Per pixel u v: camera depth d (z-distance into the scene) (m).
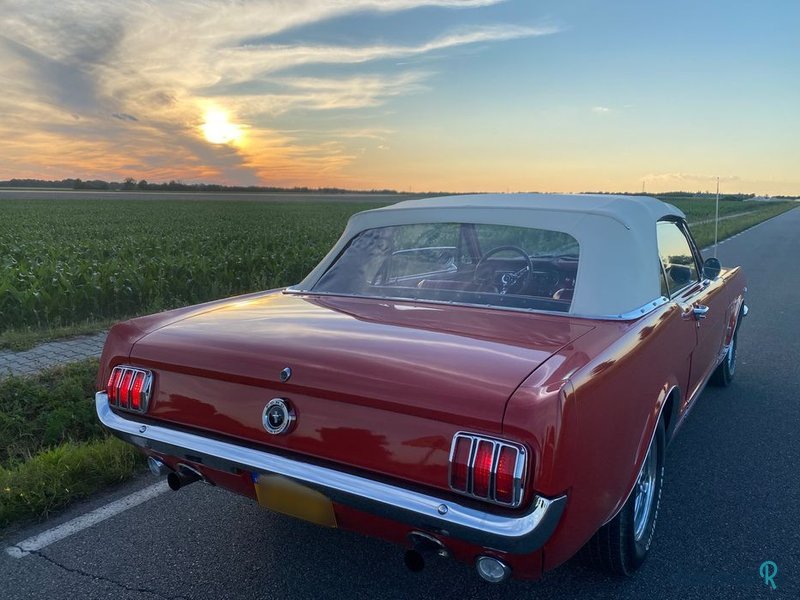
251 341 2.42
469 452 1.85
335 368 2.12
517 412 1.82
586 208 3.01
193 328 2.67
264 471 2.19
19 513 3.25
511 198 3.33
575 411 1.91
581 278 2.75
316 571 2.79
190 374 2.44
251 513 3.32
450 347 2.24
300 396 2.18
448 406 1.90
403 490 1.95
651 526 2.86
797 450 4.13
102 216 45.31
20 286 9.87
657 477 2.89
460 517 1.84
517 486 1.80
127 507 3.38
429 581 2.72
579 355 2.17
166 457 2.60
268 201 94.56
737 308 5.20
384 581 2.72
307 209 64.00
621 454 2.24
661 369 2.72
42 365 5.63
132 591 2.64
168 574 2.76
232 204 78.31
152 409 2.55
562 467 1.84
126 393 2.60
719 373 5.30
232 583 2.70
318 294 3.35
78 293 8.99
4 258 14.12
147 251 15.45
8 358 5.90
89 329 7.19
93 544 3.01
